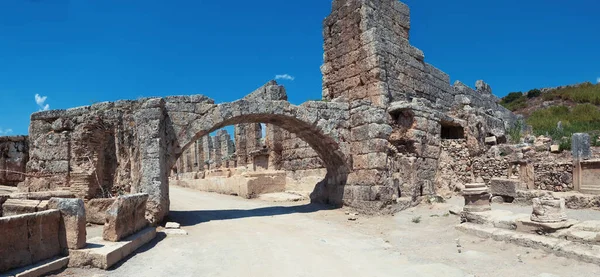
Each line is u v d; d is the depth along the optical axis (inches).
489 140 882.8
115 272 324.2
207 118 600.1
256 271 336.8
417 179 721.6
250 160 1221.1
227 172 1193.4
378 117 677.3
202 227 546.6
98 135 581.3
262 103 637.3
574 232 371.2
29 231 307.4
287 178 1005.8
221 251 406.3
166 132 585.3
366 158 679.1
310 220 610.9
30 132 582.9
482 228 451.8
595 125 1284.4
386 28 807.7
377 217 633.0
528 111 2165.4
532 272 321.1
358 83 781.9
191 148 1854.1
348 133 719.7
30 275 288.0
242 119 650.8
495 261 354.9
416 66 866.1
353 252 407.5
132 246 389.4
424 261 366.6
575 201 566.3
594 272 309.3
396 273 329.1
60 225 340.2
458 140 837.8
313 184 932.0
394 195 670.5
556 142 936.3
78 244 340.5
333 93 837.8
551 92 2313.0
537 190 634.8
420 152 737.0
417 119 741.3
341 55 824.3
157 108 557.9
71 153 571.8
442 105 947.3
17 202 361.4
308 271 337.1
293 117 663.1
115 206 388.8
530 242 384.5
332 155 738.2
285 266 352.2
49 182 564.7
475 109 903.7
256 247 425.4
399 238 474.6
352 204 695.1
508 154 829.8
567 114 1659.7
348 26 810.2
